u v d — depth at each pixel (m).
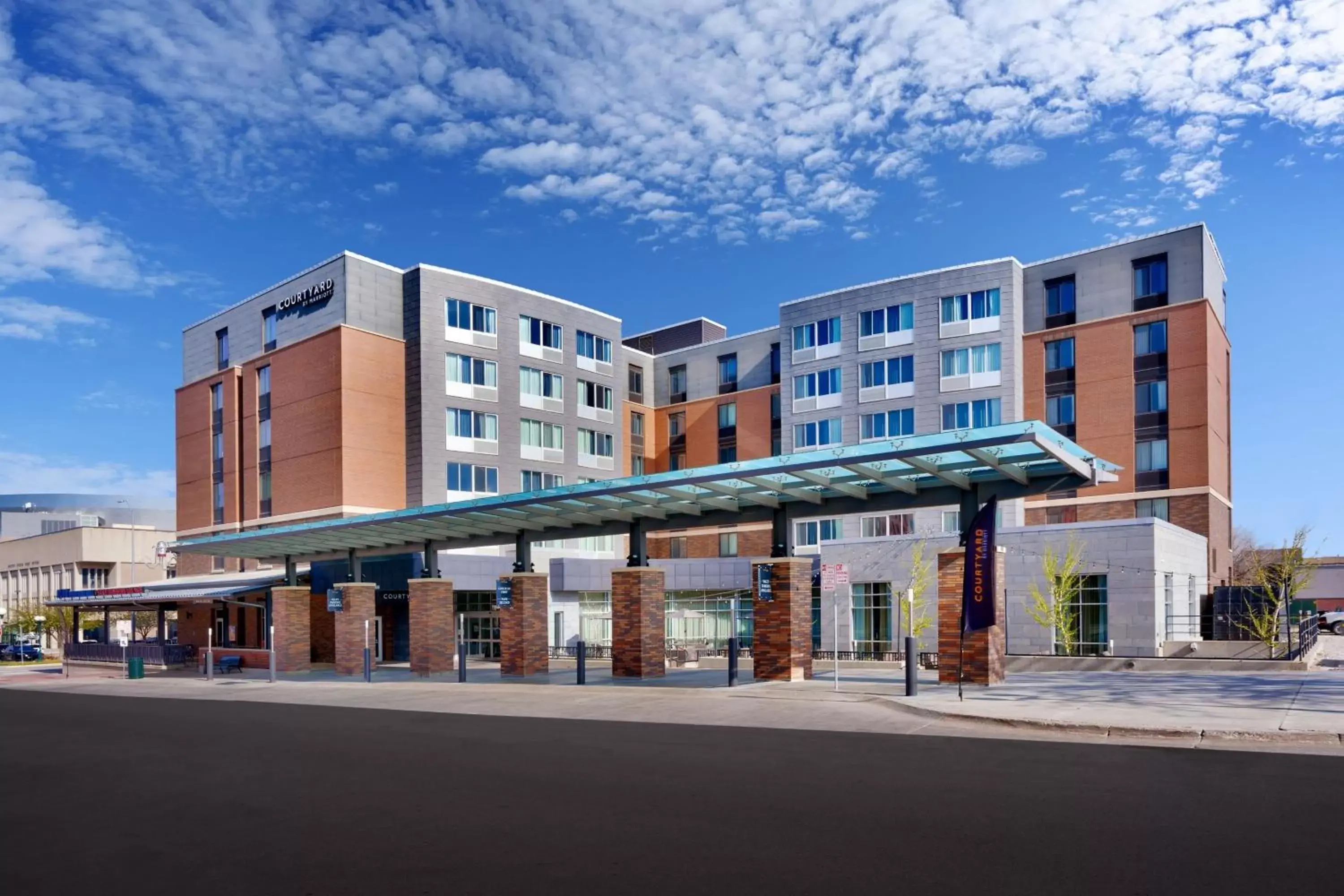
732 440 64.25
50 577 77.62
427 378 48.69
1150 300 48.06
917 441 18.23
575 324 57.62
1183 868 6.76
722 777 10.91
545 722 17.81
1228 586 41.25
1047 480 20.09
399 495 48.25
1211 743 12.38
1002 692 18.72
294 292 50.16
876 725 15.43
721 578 47.69
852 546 39.19
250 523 51.34
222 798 10.67
